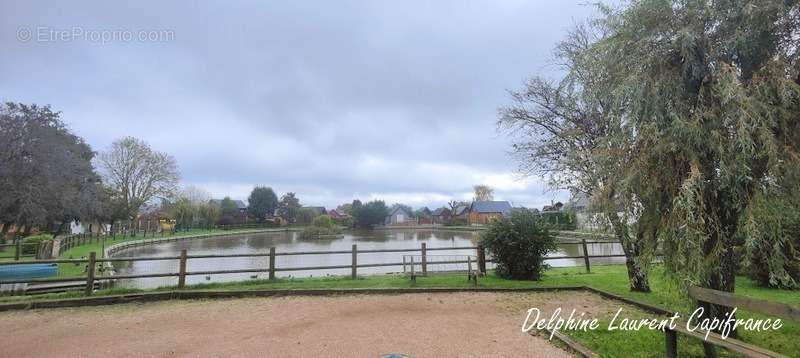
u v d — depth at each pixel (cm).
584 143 949
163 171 4778
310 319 707
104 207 4019
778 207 421
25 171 2498
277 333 621
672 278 484
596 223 547
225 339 593
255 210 7938
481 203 8156
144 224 5966
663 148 462
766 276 900
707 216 447
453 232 7025
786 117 428
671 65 503
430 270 1308
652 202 492
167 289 921
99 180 4100
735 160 426
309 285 986
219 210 7138
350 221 8638
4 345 573
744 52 463
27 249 1894
